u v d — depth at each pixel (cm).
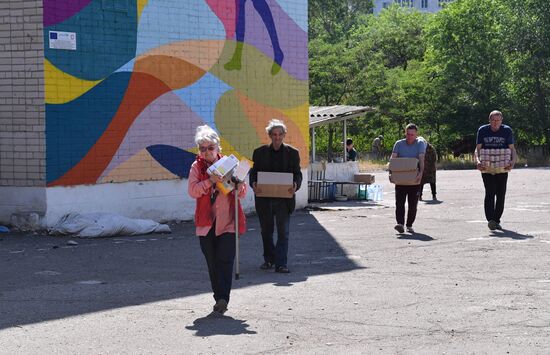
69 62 1816
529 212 2228
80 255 1505
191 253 1533
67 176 1812
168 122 2012
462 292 1133
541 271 1305
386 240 1692
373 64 7150
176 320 975
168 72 2011
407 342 862
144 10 1956
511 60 6894
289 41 2323
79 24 1831
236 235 1018
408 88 6950
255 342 869
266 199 1325
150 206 1977
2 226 1805
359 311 1015
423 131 7025
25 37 1786
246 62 2203
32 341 878
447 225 1952
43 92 1777
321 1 10188
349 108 3069
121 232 1778
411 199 1812
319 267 1366
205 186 997
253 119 2225
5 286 1200
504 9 6856
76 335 904
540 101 6769
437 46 6931
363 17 10281
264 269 1349
